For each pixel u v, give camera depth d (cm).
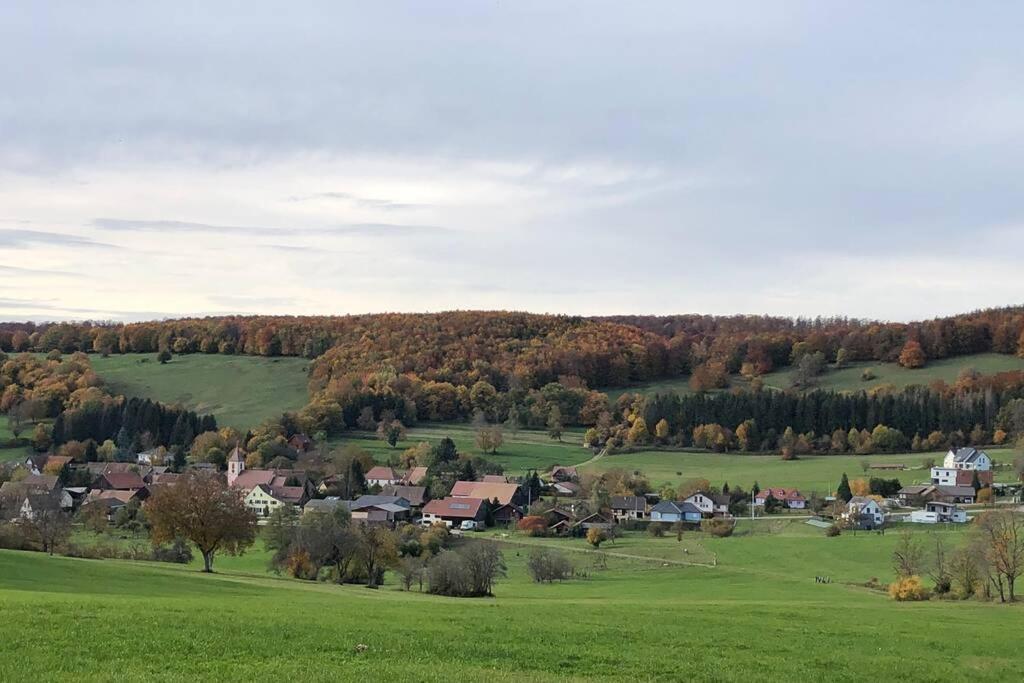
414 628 4928
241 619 4816
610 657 4462
